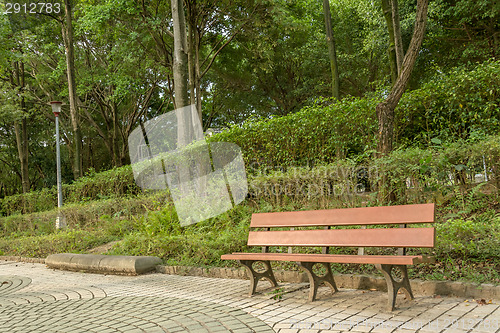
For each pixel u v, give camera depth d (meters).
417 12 6.36
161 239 6.95
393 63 9.76
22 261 9.38
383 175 6.20
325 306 3.79
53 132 27.80
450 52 15.34
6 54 19.53
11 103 21.28
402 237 3.64
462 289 3.72
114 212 11.09
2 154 26.25
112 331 3.41
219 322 3.50
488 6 13.08
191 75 16.39
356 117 8.07
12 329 3.69
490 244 4.21
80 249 9.05
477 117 7.26
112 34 18.91
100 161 30.25
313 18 23.03
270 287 4.80
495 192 5.72
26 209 16.28
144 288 5.29
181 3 10.27
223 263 6.04
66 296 5.07
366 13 16.47
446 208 5.95
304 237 4.41
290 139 8.98
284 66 22.31
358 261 3.58
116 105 25.52
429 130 7.80
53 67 22.56
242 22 16.84
